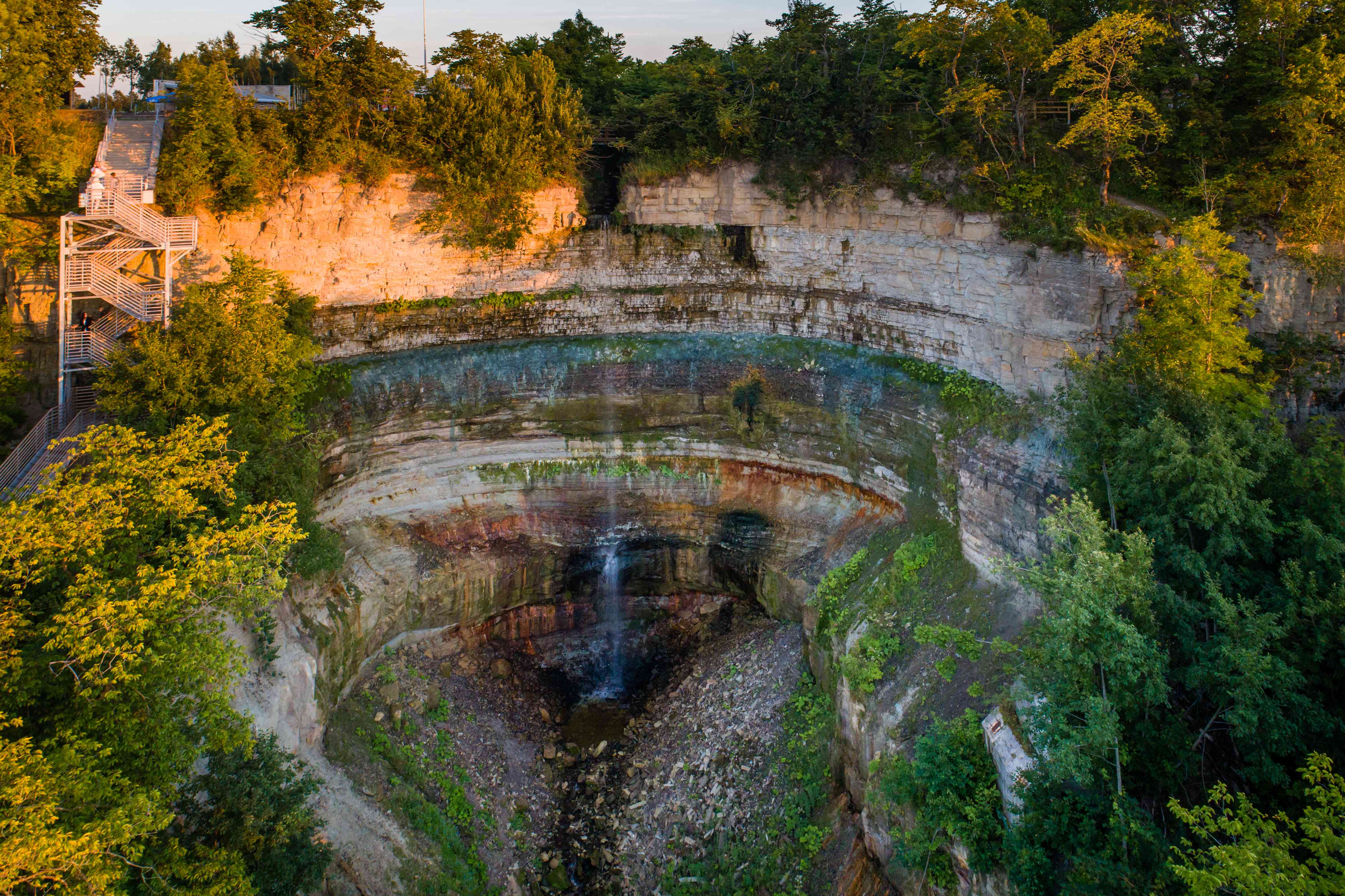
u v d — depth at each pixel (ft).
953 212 115.14
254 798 62.69
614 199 142.72
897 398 118.62
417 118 122.31
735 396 130.11
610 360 131.85
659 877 94.94
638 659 133.59
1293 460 69.92
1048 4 119.44
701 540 134.41
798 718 106.83
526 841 100.17
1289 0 97.81
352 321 125.39
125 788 51.01
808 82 127.24
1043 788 63.52
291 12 114.21
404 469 123.13
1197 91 106.22
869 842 85.51
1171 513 68.13
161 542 67.92
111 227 105.19
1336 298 93.04
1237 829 49.78
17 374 102.89
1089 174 107.96
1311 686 63.10
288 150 116.26
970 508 102.12
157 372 88.69
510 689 123.34
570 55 159.02
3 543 54.13
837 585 114.52
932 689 89.35
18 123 102.68
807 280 132.67
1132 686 62.08
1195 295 78.74
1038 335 104.94
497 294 133.28
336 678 102.37
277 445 97.96
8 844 40.29
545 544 131.44
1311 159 91.50
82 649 50.55
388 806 92.53
